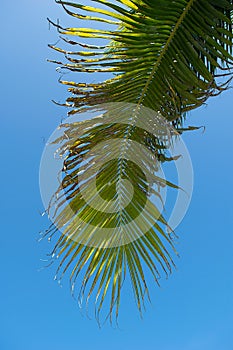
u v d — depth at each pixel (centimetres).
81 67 213
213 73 220
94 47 211
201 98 224
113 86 222
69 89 222
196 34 208
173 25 206
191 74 214
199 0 202
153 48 212
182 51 212
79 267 241
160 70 218
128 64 214
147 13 201
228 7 209
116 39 207
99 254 244
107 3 196
